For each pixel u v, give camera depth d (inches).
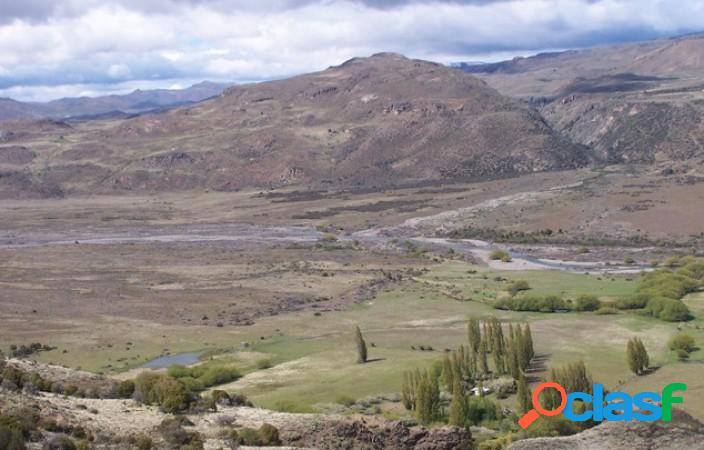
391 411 2955.2
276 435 2113.7
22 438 1737.2
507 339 3902.6
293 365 4023.1
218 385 3673.7
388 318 5231.3
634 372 3521.2
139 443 1872.5
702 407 2770.7
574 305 5226.4
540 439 1972.2
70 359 4347.9
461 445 2225.6
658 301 4936.0
